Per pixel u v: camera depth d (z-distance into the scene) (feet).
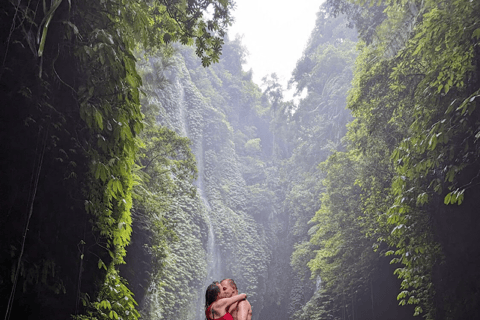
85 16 21.27
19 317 18.29
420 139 33.88
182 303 121.60
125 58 20.72
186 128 220.84
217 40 37.01
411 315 80.89
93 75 20.25
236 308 10.85
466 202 39.70
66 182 21.22
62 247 21.27
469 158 38.06
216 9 36.50
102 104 19.84
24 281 18.08
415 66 50.42
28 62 18.37
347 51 235.20
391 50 68.49
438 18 34.47
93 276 25.59
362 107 61.57
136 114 21.68
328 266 98.84
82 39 21.39
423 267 40.91
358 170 85.40
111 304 26.73
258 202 232.32
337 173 95.25
